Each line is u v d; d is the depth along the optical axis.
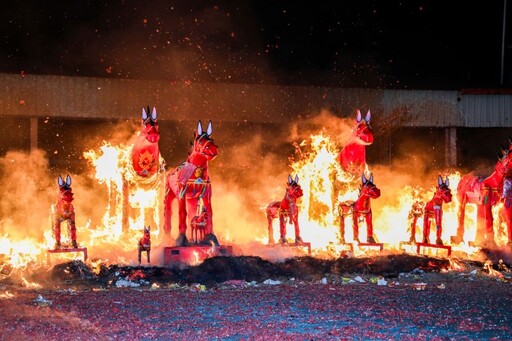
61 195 13.94
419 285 12.91
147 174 15.55
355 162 16.55
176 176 14.73
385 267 14.34
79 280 13.18
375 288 12.58
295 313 10.20
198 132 14.52
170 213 15.16
